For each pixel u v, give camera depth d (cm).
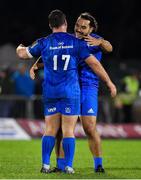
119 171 2697
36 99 5378
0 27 9256
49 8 9362
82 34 2550
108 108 5550
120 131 5503
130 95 5700
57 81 2422
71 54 2416
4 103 5319
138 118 5691
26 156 3547
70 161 2430
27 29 9256
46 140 2441
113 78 7344
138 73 6269
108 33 9356
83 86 2548
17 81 5372
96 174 2483
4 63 6694
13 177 2369
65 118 2430
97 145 2575
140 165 3048
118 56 9175
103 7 9438
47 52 2441
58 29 2452
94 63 2430
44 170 2452
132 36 9312
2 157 3466
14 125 5294
